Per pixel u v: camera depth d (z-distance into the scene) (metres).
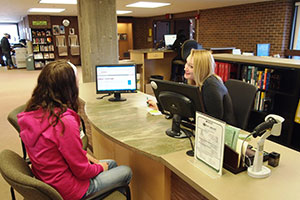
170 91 1.53
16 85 7.52
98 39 3.71
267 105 3.17
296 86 2.69
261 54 5.69
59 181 1.21
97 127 1.79
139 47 13.41
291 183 1.09
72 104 1.32
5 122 4.29
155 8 8.96
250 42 7.73
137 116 2.03
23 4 7.30
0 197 2.25
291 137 2.88
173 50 5.86
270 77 3.00
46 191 1.03
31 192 1.02
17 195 2.26
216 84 1.90
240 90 2.22
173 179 1.48
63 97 1.28
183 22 11.55
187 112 1.49
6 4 7.25
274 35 7.03
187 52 5.38
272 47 7.12
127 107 2.29
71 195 1.26
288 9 6.68
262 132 1.13
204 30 9.45
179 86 1.45
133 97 2.67
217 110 1.90
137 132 1.68
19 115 1.26
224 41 8.64
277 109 3.10
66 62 1.34
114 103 2.43
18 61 11.70
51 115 1.20
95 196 1.28
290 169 1.21
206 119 1.17
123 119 1.96
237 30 8.10
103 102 2.47
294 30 6.81
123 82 2.53
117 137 1.60
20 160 1.30
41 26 11.01
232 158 1.16
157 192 1.57
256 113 3.33
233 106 2.25
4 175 1.08
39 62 11.34
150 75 6.19
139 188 1.79
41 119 1.20
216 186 1.06
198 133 1.24
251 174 1.14
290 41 6.89
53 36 11.43
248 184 1.08
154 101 2.32
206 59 1.92
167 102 1.57
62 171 1.22
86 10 3.58
